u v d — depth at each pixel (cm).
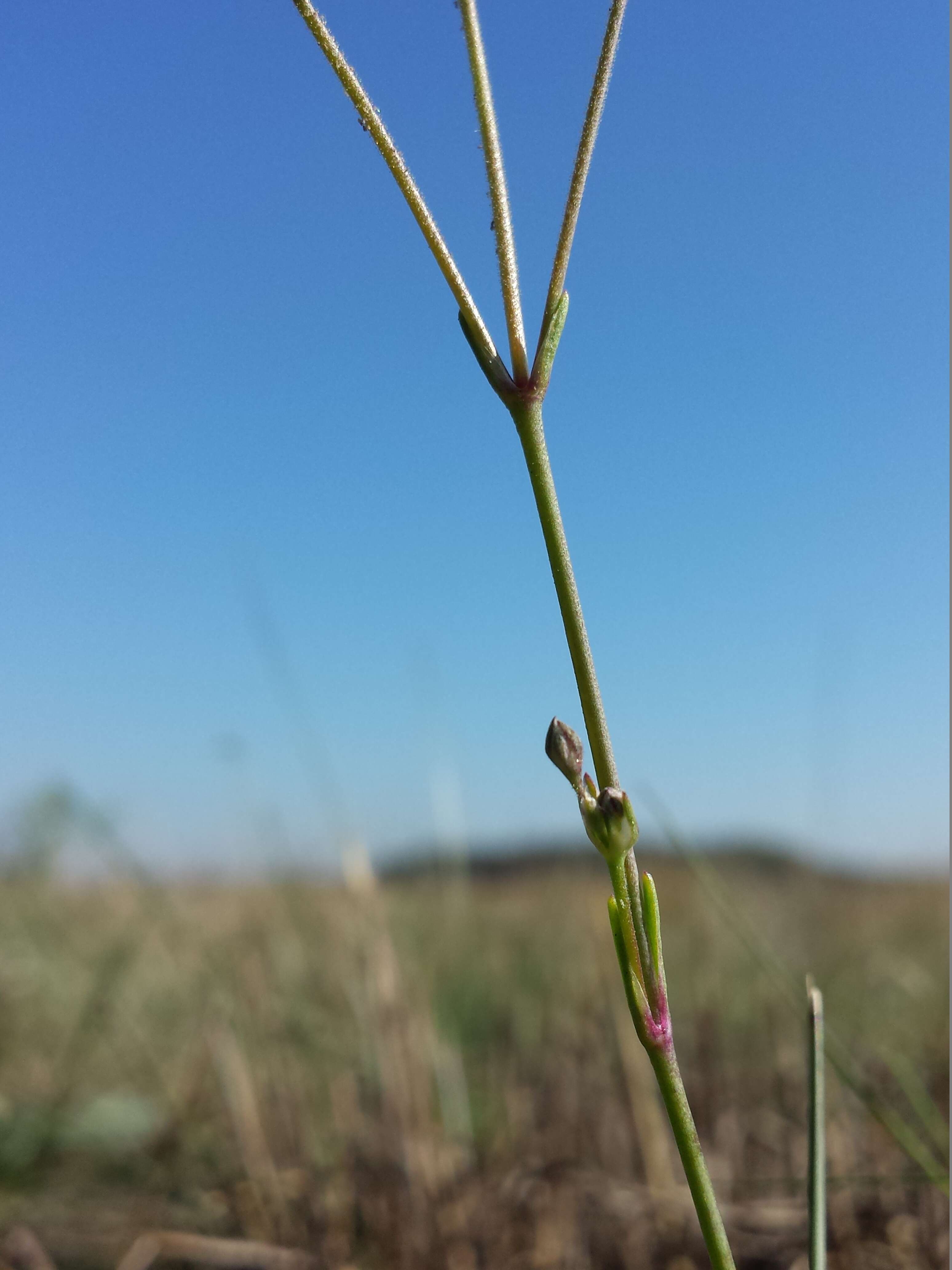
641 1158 17
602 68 6
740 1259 15
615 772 5
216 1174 17
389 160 6
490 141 6
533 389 5
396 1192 15
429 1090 15
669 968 24
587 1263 15
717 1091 18
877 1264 14
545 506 5
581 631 5
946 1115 16
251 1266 15
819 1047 8
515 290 6
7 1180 17
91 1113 18
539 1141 17
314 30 6
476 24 6
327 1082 19
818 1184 7
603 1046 19
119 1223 16
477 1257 15
